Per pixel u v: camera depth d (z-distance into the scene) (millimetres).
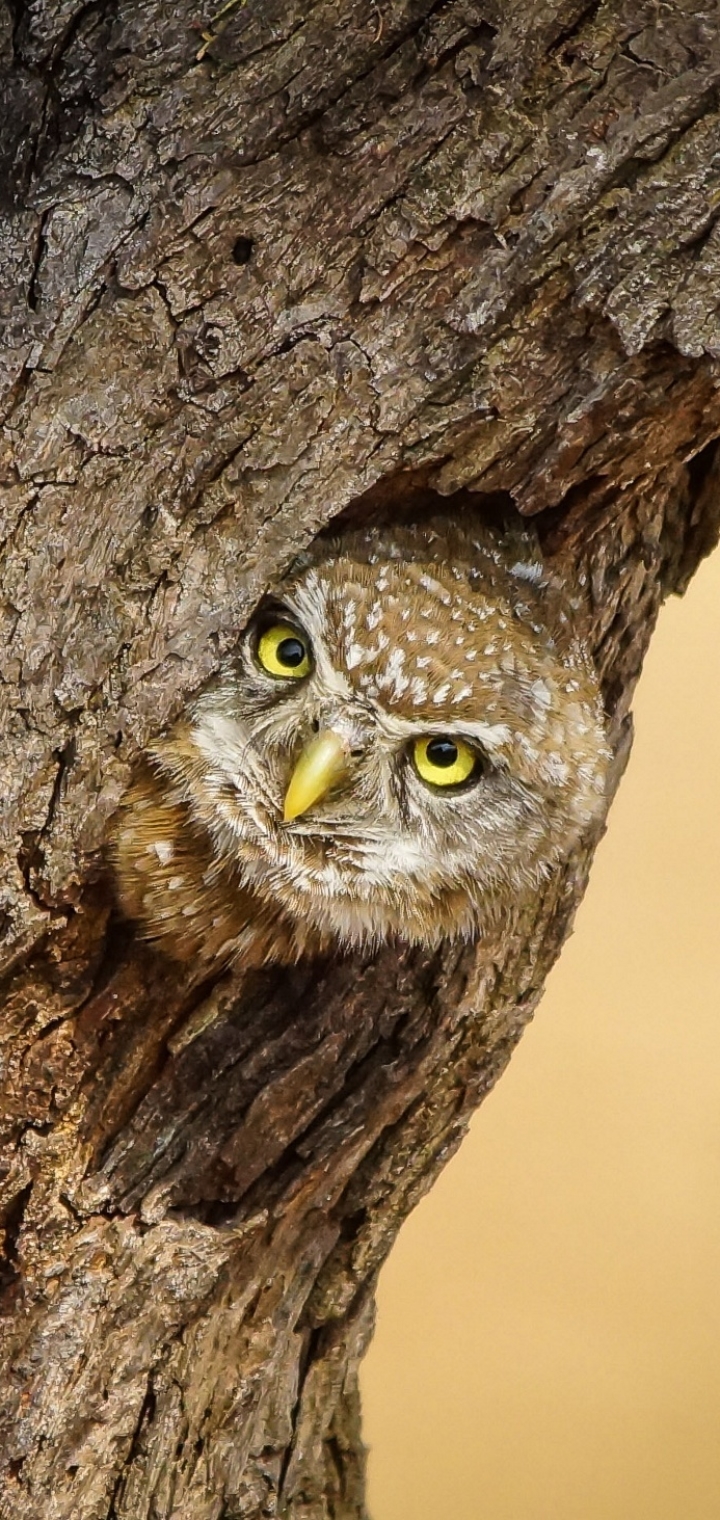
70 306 3053
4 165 3053
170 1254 3082
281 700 3068
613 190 3051
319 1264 3105
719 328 3051
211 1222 3092
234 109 3049
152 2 3047
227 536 3061
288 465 3059
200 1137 3086
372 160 3051
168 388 3057
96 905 3072
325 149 3051
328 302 3055
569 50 3047
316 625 3066
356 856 3076
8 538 3059
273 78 3047
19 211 3053
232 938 3080
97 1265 3080
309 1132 3092
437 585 3070
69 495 3057
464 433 3061
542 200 3051
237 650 3068
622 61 3047
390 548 3072
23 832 3062
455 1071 3098
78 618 3059
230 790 3068
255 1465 3105
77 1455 3078
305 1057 3088
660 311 3053
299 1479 3111
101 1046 3084
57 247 3053
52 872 3064
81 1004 3078
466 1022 3094
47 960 3072
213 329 3055
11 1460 3074
